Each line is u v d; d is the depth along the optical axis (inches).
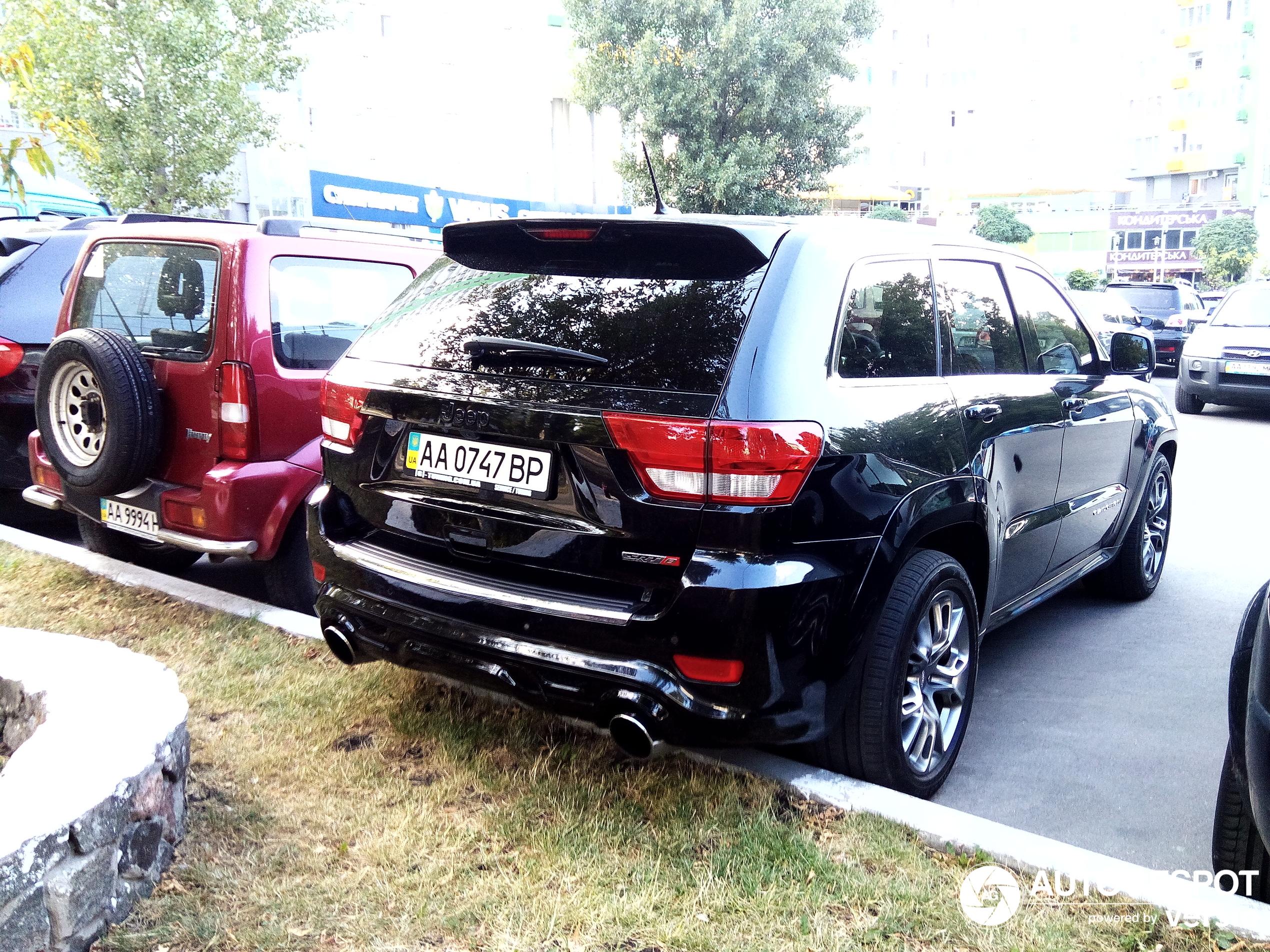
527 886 100.0
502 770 122.9
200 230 175.6
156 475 174.6
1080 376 172.6
